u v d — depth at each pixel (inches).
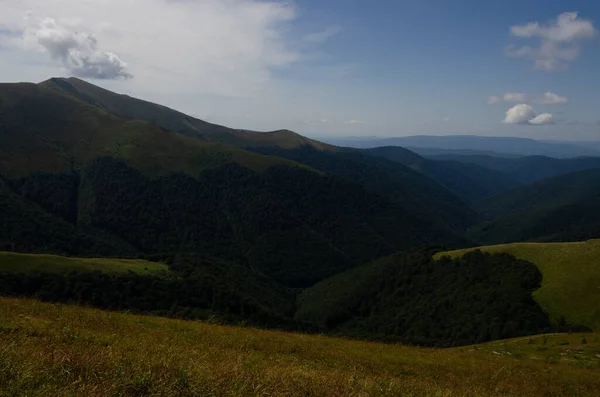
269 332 1002.1
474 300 3442.4
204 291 3503.9
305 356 702.5
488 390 642.8
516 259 3705.7
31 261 2832.2
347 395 411.5
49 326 558.9
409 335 3508.9
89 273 2923.2
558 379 858.8
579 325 2645.2
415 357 907.4
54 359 359.9
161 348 511.2
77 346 453.1
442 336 3265.3
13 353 361.1
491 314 3070.9
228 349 631.2
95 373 348.8
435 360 910.4
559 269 3272.6
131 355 432.1
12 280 2507.4
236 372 412.5
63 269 2874.0
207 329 844.6
